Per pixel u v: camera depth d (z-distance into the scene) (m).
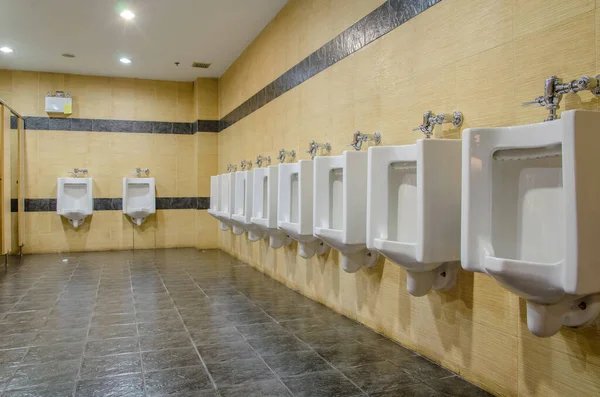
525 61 1.60
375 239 1.89
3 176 4.67
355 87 2.68
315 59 3.18
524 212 1.42
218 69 5.75
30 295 3.45
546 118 1.42
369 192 1.98
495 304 1.74
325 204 2.53
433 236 1.72
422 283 1.94
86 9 3.85
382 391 1.77
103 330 2.57
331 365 2.03
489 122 1.75
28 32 4.40
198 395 1.74
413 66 2.18
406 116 2.23
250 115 4.71
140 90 6.22
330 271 3.03
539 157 1.38
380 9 2.43
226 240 5.87
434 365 2.03
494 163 1.48
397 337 2.33
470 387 1.81
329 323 2.68
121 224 6.17
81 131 6.00
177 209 6.39
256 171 3.57
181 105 6.39
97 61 5.38
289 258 3.72
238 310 2.99
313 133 3.21
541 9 1.54
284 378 1.89
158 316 2.86
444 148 1.74
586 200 1.18
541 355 1.55
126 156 6.18
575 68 1.42
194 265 4.87
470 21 1.84
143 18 4.06
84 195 5.96
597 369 1.38
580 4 1.41
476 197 1.47
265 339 2.39
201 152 6.23
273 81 4.00
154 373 1.95
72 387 1.81
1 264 4.95
